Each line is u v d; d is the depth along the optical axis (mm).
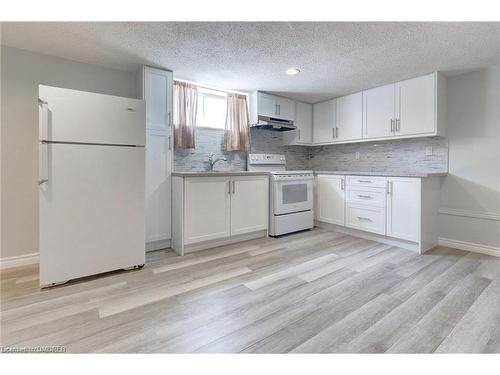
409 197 2859
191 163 3441
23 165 2490
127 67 2840
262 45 2312
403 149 3529
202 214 2867
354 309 1710
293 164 4570
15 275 2264
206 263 2521
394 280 2133
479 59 2574
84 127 2068
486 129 2799
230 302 1806
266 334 1466
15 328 1514
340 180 3615
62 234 2018
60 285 2055
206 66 2793
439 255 2740
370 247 3004
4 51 2371
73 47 2379
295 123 4125
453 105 3029
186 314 1661
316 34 2121
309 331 1490
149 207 2834
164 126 2908
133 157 2309
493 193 2762
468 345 1363
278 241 3268
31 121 2510
